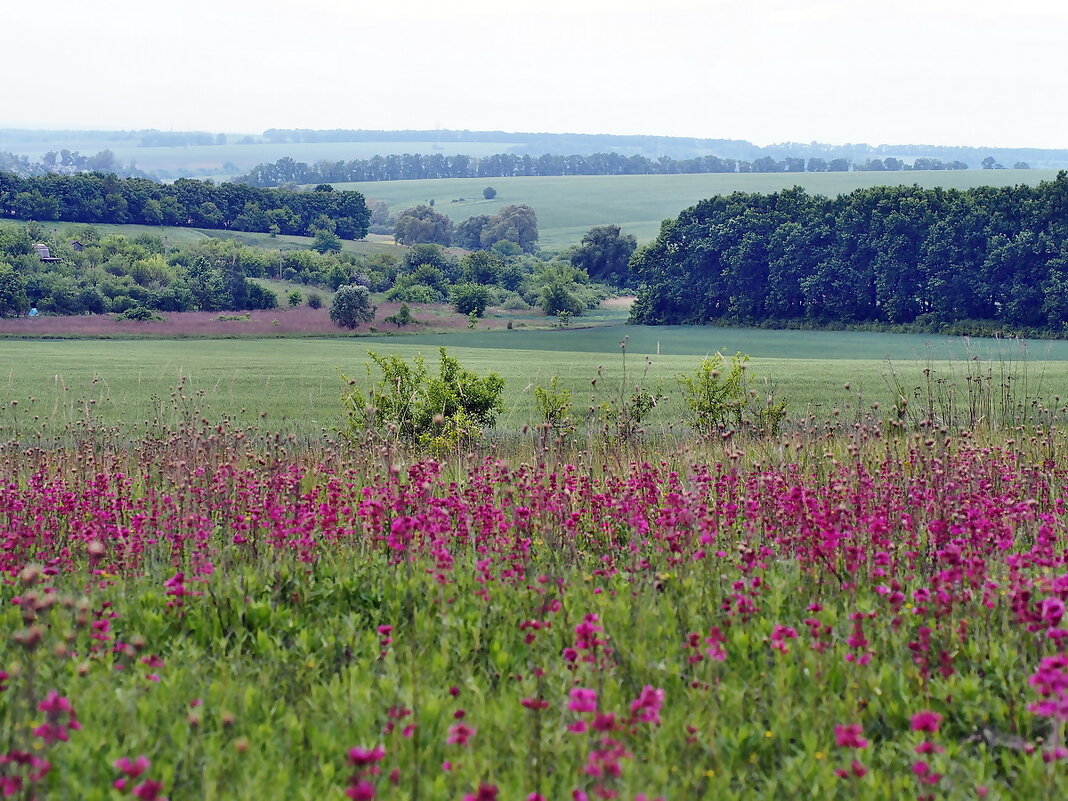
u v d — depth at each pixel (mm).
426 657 9938
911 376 74062
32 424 43875
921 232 156500
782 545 13289
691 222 189500
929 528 12383
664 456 21562
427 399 35719
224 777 7477
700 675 9289
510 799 7039
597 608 11109
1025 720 8469
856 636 9383
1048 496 15766
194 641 10570
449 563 11914
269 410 56812
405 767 7414
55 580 12328
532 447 24109
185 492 15633
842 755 7926
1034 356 111125
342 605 11742
